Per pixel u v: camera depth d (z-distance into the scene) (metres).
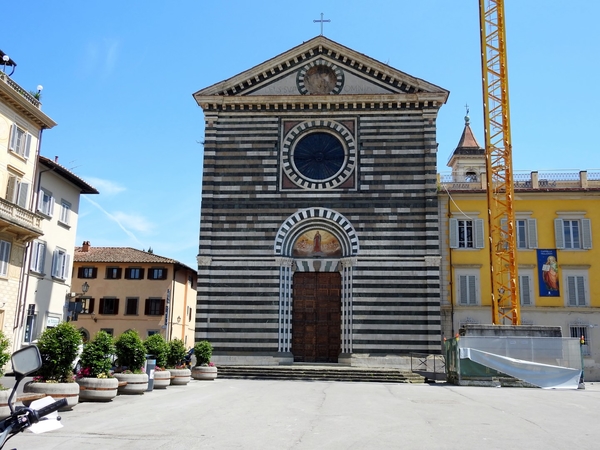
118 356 27.86
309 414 21.12
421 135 48.69
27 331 44.91
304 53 50.19
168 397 26.84
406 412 21.88
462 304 49.03
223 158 49.28
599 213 49.97
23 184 43.88
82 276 70.94
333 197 48.22
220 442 15.57
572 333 48.34
